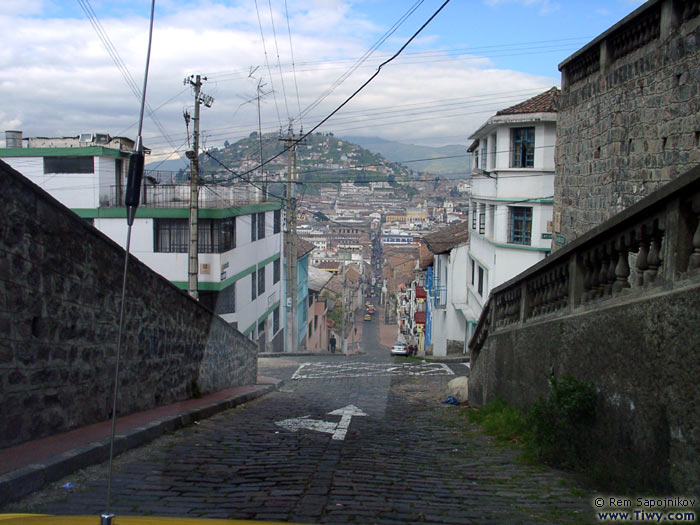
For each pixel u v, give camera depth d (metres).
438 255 34.69
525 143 21.70
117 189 26.91
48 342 6.11
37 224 5.89
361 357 30.44
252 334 30.33
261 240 32.34
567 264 7.01
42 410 6.01
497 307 10.48
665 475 4.46
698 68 7.36
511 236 22.30
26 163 25.72
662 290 4.76
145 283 8.65
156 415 8.23
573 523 4.12
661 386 4.57
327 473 5.61
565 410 5.79
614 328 5.46
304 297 46.19
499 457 6.64
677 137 7.85
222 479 5.31
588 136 10.91
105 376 7.41
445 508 4.52
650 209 4.98
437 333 34.62
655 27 8.49
